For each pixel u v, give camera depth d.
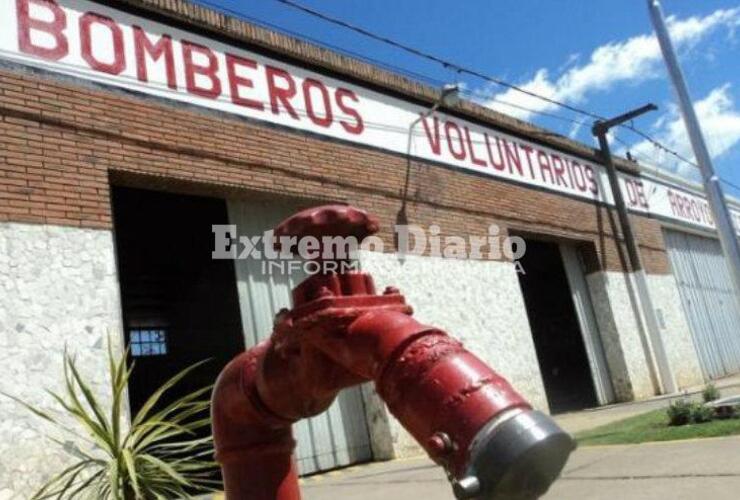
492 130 12.85
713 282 20.83
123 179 7.20
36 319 6.03
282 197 8.67
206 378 9.09
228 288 8.52
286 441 1.90
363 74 10.14
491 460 1.04
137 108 7.32
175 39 7.93
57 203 6.42
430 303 10.03
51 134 6.55
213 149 7.91
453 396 1.13
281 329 1.54
